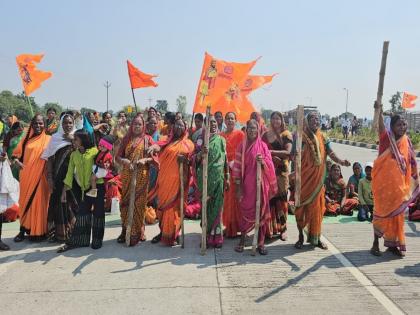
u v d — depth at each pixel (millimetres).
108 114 10484
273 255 5914
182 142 6301
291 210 8398
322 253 5996
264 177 5961
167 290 4715
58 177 6371
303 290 4707
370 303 4379
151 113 8570
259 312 4195
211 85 6547
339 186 8570
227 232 6770
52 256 5883
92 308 4301
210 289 4738
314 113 6074
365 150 24984
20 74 7957
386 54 5766
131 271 5301
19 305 4371
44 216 6539
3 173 6008
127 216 6418
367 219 7977
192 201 8250
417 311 4195
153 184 7848
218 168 6117
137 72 8633
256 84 7652
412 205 7957
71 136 6445
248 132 6020
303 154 6055
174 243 6359
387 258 5770
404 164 5754
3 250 6152
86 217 6250
